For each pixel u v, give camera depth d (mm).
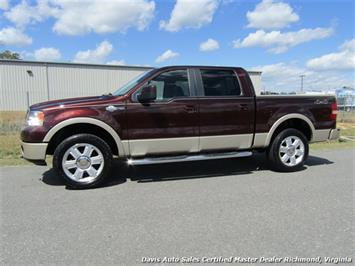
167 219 3934
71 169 5246
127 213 4148
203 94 5781
